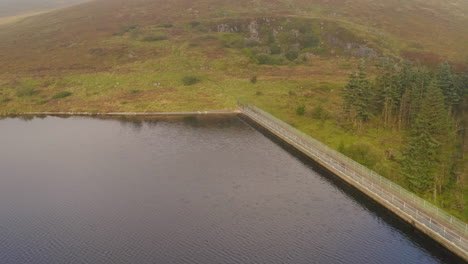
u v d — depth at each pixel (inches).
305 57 6791.3
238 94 5019.7
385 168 2407.7
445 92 3225.9
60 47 7682.1
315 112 3868.1
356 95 3420.3
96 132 3946.9
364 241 1884.8
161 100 4968.0
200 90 5280.5
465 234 1664.6
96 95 5329.7
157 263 1743.4
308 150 3006.9
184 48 7229.3
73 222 2146.9
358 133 3316.9
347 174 2471.7
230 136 3688.5
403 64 3951.8
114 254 1829.5
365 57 6540.4
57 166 3026.6
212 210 2219.5
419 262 1718.8
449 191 2199.8
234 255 1787.6
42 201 2428.6
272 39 7805.1
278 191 2455.7
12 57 7194.9
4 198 2493.8
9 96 5364.2
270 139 3590.1
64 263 1784.0
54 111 4859.7
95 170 2901.1
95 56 7003.0
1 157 3282.5
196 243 1893.5
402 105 3371.1
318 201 2315.5
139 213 2210.9
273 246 1854.1
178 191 2484.0
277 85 5251.0
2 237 2031.3
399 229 1998.0
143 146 3440.0
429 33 7578.7
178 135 3752.5
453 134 2773.1
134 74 6038.4
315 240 1898.4
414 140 2460.6
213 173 2763.3
